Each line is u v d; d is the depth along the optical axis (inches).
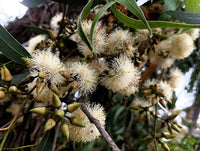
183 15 5.2
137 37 5.3
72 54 4.8
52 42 5.0
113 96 6.7
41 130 7.1
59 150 8.3
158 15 5.5
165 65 6.1
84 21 4.7
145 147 10.8
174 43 5.7
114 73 4.4
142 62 5.2
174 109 6.9
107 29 5.4
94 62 4.7
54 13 8.7
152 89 5.4
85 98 4.9
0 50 4.2
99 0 4.5
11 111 5.9
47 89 4.3
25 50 4.4
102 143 10.3
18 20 8.4
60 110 3.5
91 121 3.5
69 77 4.0
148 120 5.6
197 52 7.9
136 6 3.8
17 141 6.1
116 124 10.0
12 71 5.1
